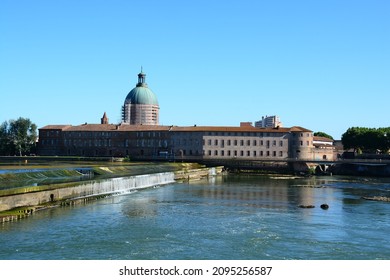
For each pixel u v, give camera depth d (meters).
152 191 106.38
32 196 72.06
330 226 64.06
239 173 187.12
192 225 63.03
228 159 198.38
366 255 49.25
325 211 77.50
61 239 52.69
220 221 66.56
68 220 63.72
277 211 76.88
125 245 50.97
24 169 109.19
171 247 50.72
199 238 55.25
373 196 100.50
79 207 75.94
